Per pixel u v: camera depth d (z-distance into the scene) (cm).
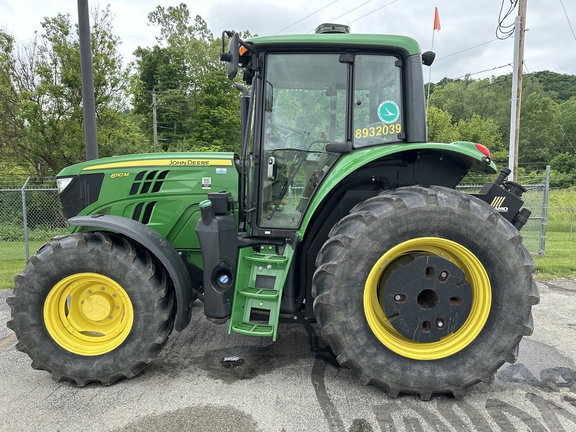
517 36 977
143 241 269
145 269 267
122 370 267
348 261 242
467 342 247
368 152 271
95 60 1500
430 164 296
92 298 277
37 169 1648
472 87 5931
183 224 329
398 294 247
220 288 277
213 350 326
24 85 1573
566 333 363
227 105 3078
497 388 264
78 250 264
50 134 1527
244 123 333
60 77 1517
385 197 248
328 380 274
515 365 297
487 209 243
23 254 794
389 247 243
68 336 276
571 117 5294
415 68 280
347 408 239
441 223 240
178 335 358
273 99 290
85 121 558
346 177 290
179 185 326
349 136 286
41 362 267
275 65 286
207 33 4269
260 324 271
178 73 3609
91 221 271
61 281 267
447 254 256
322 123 290
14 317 266
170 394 257
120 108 1666
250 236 300
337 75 286
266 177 295
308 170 294
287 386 266
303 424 224
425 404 244
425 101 295
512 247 239
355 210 257
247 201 310
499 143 4725
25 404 246
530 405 243
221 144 3009
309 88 288
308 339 347
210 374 284
